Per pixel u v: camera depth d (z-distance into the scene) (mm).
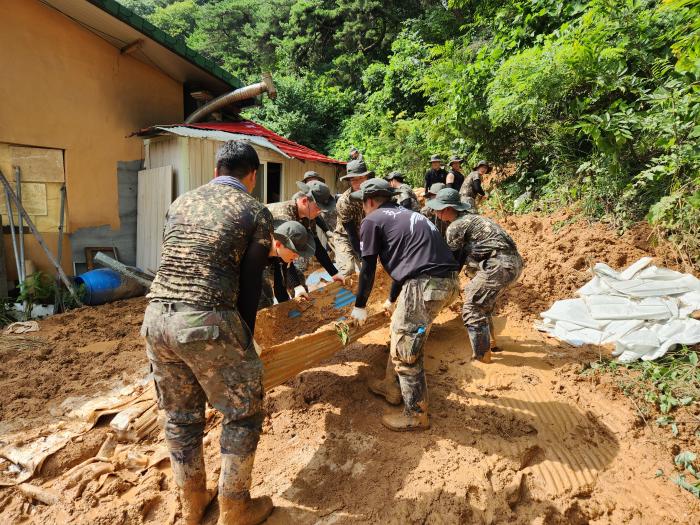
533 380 3838
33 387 3855
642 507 2604
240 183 2459
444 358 4320
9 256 6418
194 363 2129
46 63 6535
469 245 4168
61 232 6715
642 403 3449
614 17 6867
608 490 2723
